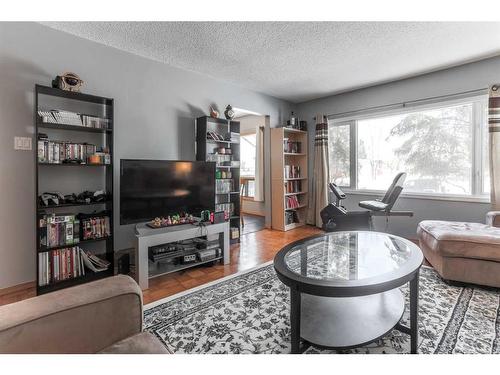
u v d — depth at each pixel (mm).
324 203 4703
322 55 3039
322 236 2188
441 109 3617
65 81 2350
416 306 1463
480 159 3316
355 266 1698
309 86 4184
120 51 2891
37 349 849
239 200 3980
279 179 4629
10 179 2287
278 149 4621
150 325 1759
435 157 3693
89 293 994
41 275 2242
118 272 2613
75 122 2441
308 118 5059
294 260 1710
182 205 2945
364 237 2320
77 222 2434
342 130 4703
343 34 2574
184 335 1652
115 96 2865
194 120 3568
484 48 2889
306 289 1302
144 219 2668
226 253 2971
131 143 2996
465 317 1806
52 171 2502
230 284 2402
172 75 3330
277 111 4828
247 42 2730
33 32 2367
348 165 4641
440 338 1580
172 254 2684
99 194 2629
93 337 949
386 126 4176
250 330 1702
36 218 2186
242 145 6684
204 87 3670
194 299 2117
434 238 2434
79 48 2617
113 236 2652
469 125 3408
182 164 2936
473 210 3346
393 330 1662
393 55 3047
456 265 2268
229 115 3793
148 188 2689
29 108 2361
